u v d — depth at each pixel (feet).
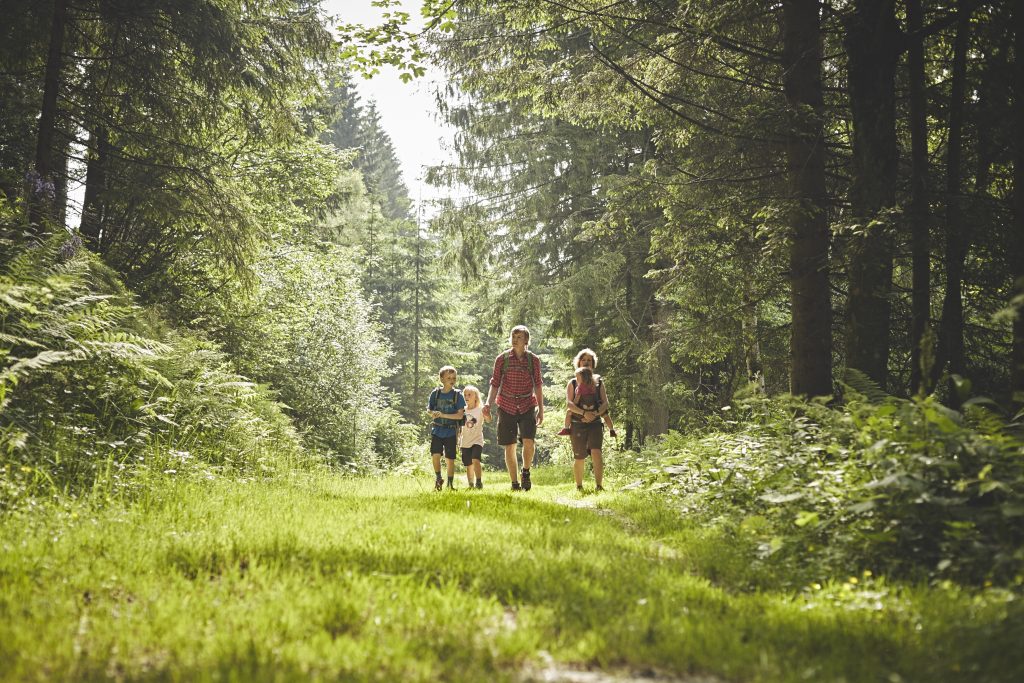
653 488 28.66
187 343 36.52
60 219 40.93
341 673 8.63
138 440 26.23
